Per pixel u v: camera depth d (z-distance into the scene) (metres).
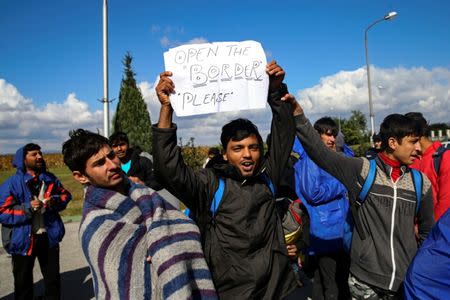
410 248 2.28
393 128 2.29
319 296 3.67
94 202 1.80
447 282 1.59
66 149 1.90
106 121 10.49
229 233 2.01
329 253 3.41
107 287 1.67
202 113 2.07
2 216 3.86
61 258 6.65
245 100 2.11
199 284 1.75
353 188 2.40
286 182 3.43
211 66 2.10
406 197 2.29
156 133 1.94
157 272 1.68
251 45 2.13
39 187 4.14
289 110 2.22
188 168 2.02
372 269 2.32
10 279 5.57
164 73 2.03
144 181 4.45
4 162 46.09
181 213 1.93
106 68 10.42
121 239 1.71
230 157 2.11
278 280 2.04
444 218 1.67
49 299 4.10
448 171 3.17
